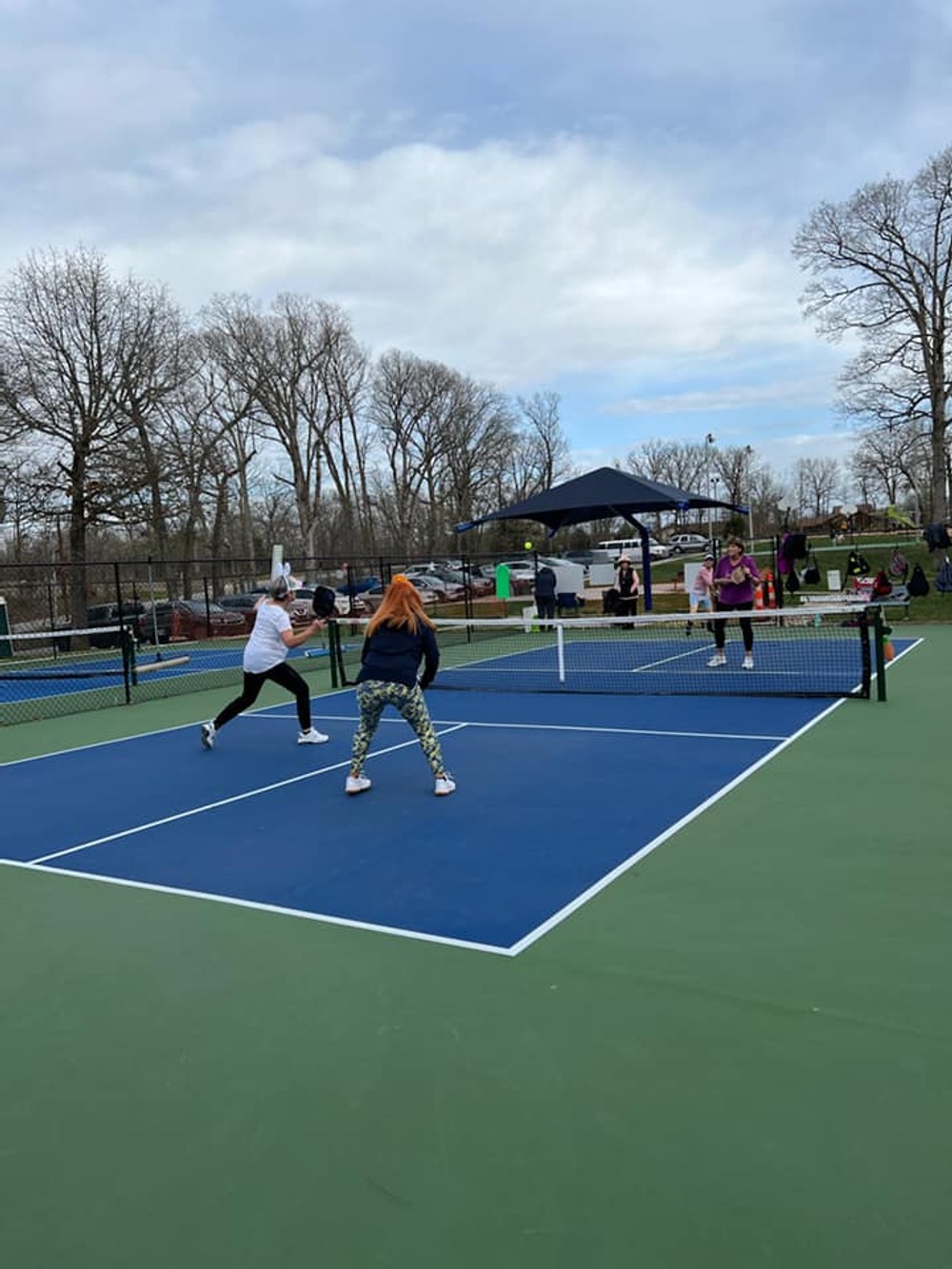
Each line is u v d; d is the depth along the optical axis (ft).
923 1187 8.27
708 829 19.34
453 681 47.21
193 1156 9.32
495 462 249.34
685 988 12.32
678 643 62.03
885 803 20.57
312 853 19.17
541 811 21.38
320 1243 7.99
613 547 224.33
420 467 237.04
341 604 99.91
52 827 22.53
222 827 21.52
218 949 14.52
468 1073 10.55
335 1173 8.93
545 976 12.91
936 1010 11.43
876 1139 8.98
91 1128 9.88
